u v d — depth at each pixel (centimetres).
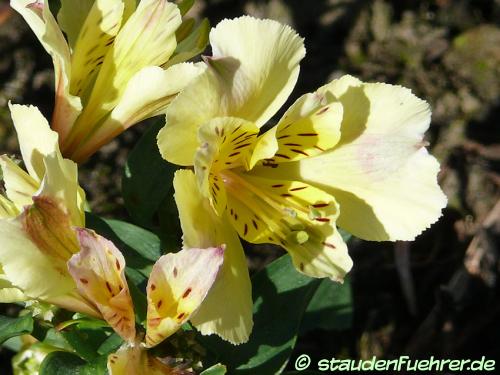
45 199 15
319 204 17
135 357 16
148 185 21
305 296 20
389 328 30
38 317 18
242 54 16
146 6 18
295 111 17
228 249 17
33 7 18
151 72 17
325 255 17
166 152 16
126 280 17
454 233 32
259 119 17
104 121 18
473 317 30
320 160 18
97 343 19
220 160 17
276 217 17
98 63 19
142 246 21
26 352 21
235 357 20
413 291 31
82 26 19
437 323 30
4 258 15
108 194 32
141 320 18
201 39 19
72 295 16
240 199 18
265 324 20
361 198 18
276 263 21
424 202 18
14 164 17
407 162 18
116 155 33
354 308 31
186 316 15
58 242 16
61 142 19
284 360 20
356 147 18
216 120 16
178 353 17
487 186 33
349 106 18
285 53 17
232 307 16
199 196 16
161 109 18
